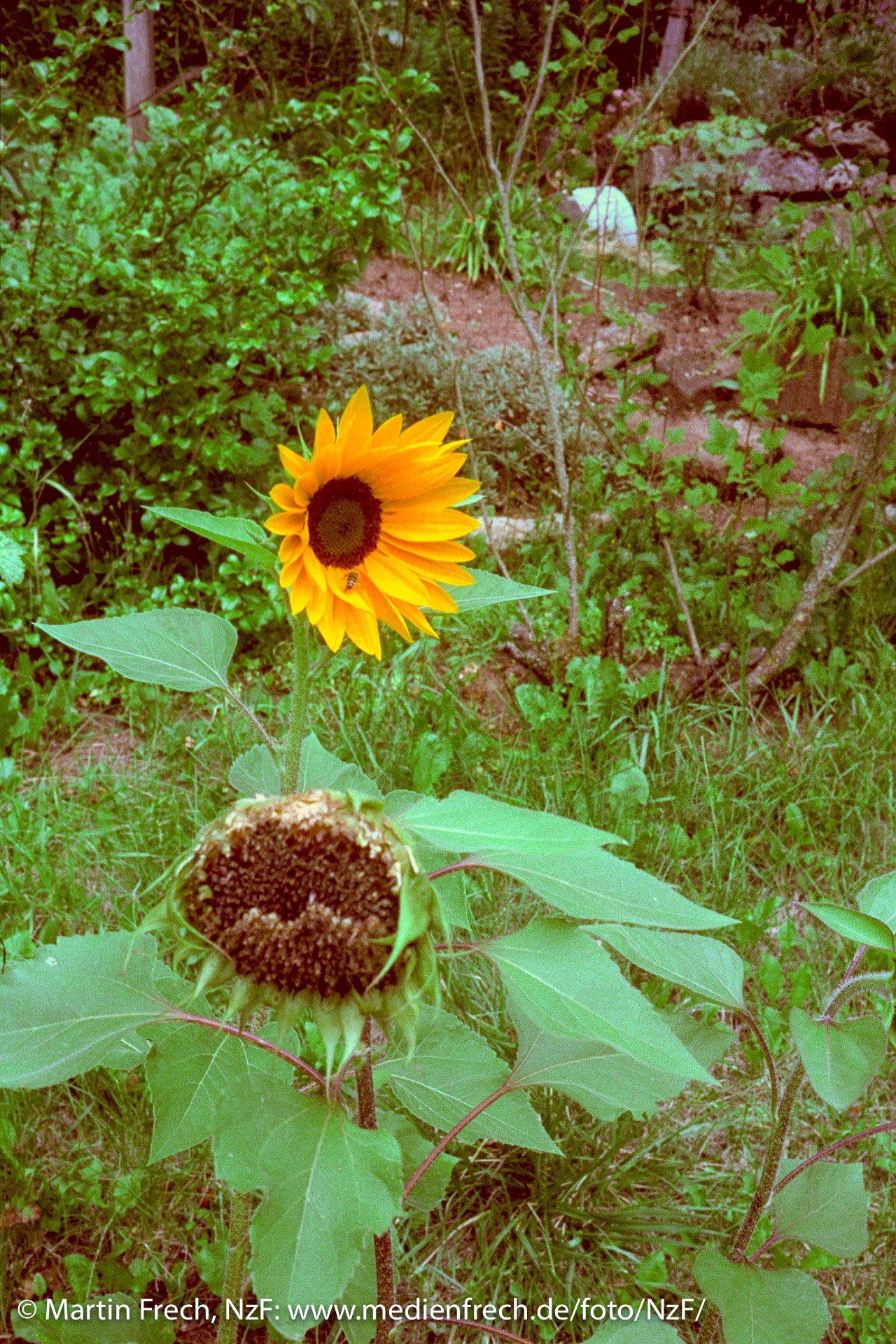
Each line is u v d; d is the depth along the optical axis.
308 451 1.46
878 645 4.58
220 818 1.24
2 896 3.13
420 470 1.43
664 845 3.58
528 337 6.71
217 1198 2.42
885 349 4.19
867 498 4.44
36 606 4.44
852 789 3.84
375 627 1.48
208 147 4.85
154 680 1.61
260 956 1.17
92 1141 2.56
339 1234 1.22
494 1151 2.59
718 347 6.62
